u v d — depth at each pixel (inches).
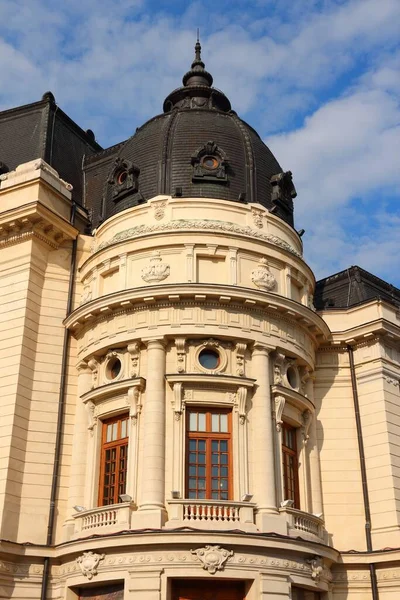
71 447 1139.9
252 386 1084.5
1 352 1163.3
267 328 1130.0
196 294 1096.2
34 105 1454.2
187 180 1242.6
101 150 1576.0
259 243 1186.6
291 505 1072.8
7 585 1023.6
